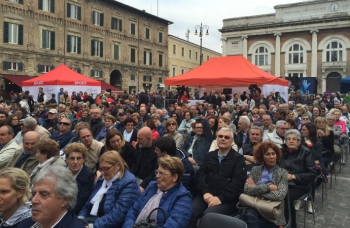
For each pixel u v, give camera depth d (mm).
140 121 10211
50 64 31641
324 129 8062
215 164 5199
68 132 7965
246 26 47188
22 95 19000
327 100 21359
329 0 41938
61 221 2650
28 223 2998
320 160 6859
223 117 8289
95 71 36344
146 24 43281
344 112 13031
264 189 4645
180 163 3986
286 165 5699
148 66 43688
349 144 11969
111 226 4207
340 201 7066
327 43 42812
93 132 10383
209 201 4824
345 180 8695
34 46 30203
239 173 4953
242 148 7180
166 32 47156
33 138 5875
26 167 5809
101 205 4539
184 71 55125
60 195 2617
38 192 2596
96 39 36375
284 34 45250
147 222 3689
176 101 19797
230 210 4844
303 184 5539
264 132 8625
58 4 32281
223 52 49562
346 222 5945
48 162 4953
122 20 39594
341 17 40969
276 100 17375
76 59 34094
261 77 16938
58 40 32406
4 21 27859
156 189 4172
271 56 46250
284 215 4840
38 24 30531
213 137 8133
